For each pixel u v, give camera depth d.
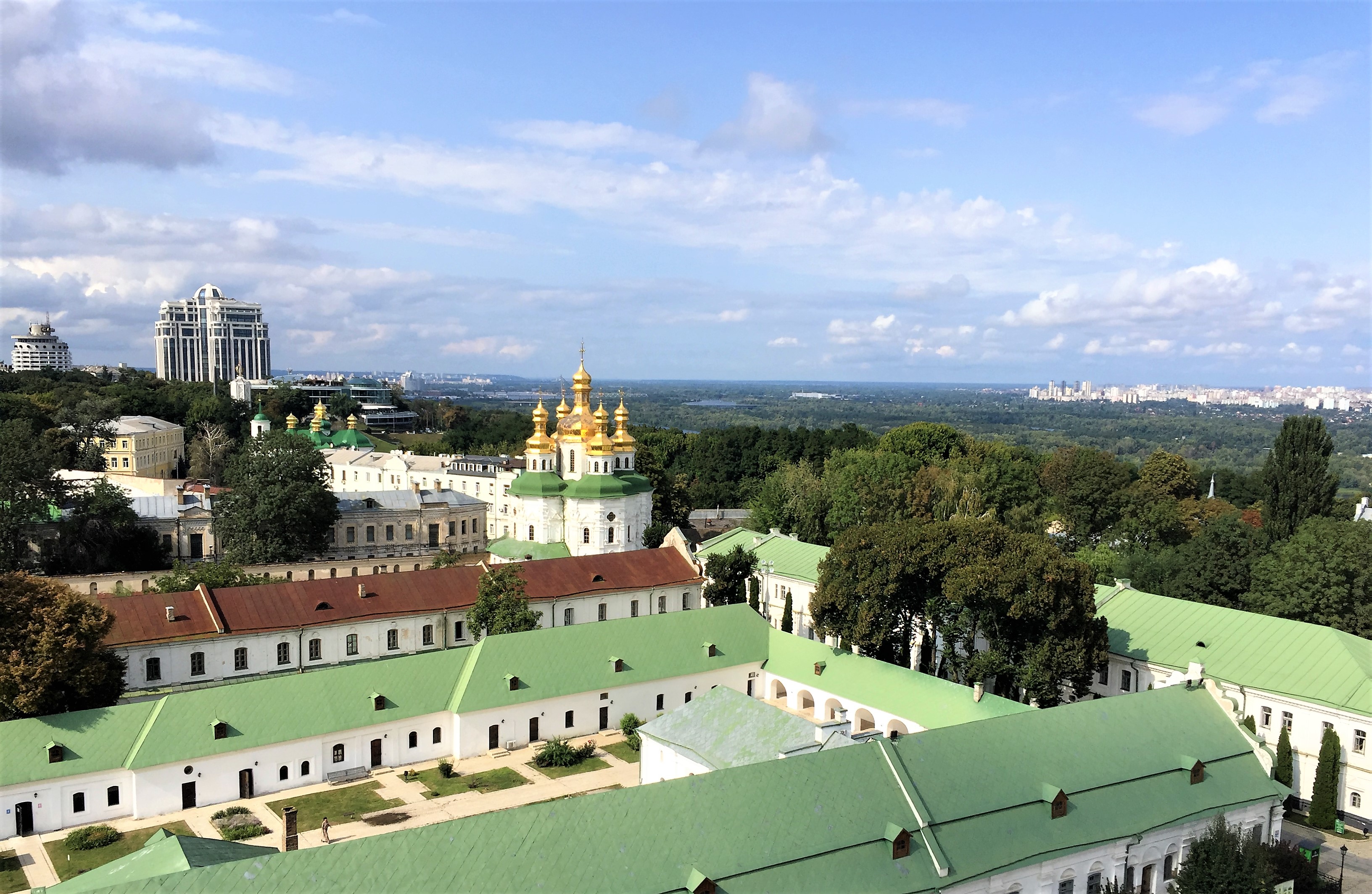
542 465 143.62
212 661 97.12
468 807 78.75
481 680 90.94
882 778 58.31
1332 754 78.31
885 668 92.31
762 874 50.91
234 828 73.44
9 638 75.75
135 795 74.81
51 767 72.06
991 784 60.50
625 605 126.19
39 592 78.56
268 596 103.19
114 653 87.38
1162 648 94.44
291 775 81.69
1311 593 101.88
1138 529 166.88
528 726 92.44
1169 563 120.44
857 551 96.12
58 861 68.06
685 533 191.62
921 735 61.69
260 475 156.00
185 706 79.06
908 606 96.50
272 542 156.12
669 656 101.88
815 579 127.19
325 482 176.62
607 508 139.50
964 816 57.91
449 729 89.44
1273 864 61.75
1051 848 58.34
